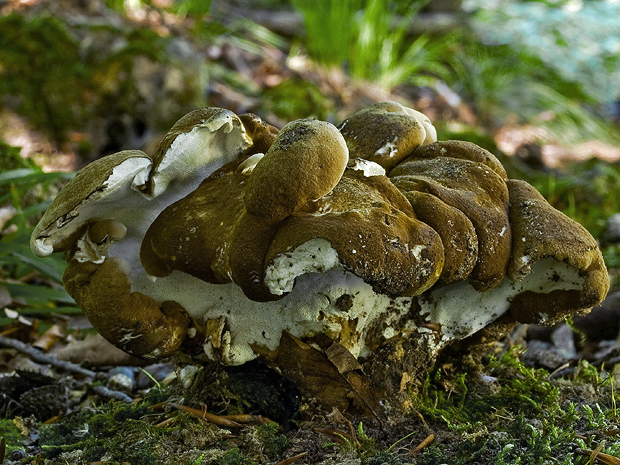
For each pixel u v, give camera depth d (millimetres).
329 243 524
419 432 575
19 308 800
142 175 551
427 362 595
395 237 529
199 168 566
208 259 553
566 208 1385
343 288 559
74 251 562
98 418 597
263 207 532
